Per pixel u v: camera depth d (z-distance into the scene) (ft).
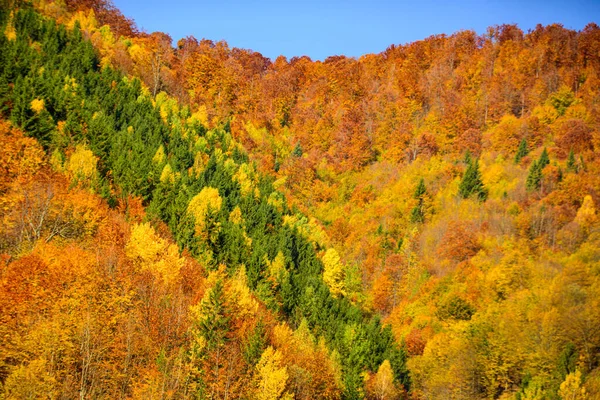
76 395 111.34
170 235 229.66
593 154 396.57
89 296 132.05
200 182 279.28
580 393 187.32
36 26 377.09
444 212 383.86
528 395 197.06
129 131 302.25
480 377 226.38
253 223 286.25
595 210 326.44
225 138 401.70
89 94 327.06
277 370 147.54
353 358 211.00
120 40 471.62
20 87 250.37
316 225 377.91
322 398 176.35
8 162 189.57
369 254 360.07
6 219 158.81
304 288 252.42
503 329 238.27
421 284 315.17
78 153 223.92
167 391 125.08
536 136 440.45
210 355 145.18
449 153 465.06
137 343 133.90
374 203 425.69
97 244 172.35
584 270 264.72
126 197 237.25
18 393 97.55
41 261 132.46
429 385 228.22
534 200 353.72
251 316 179.01
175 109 396.78
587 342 219.20
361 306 308.81
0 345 107.86
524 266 282.97
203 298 157.07
